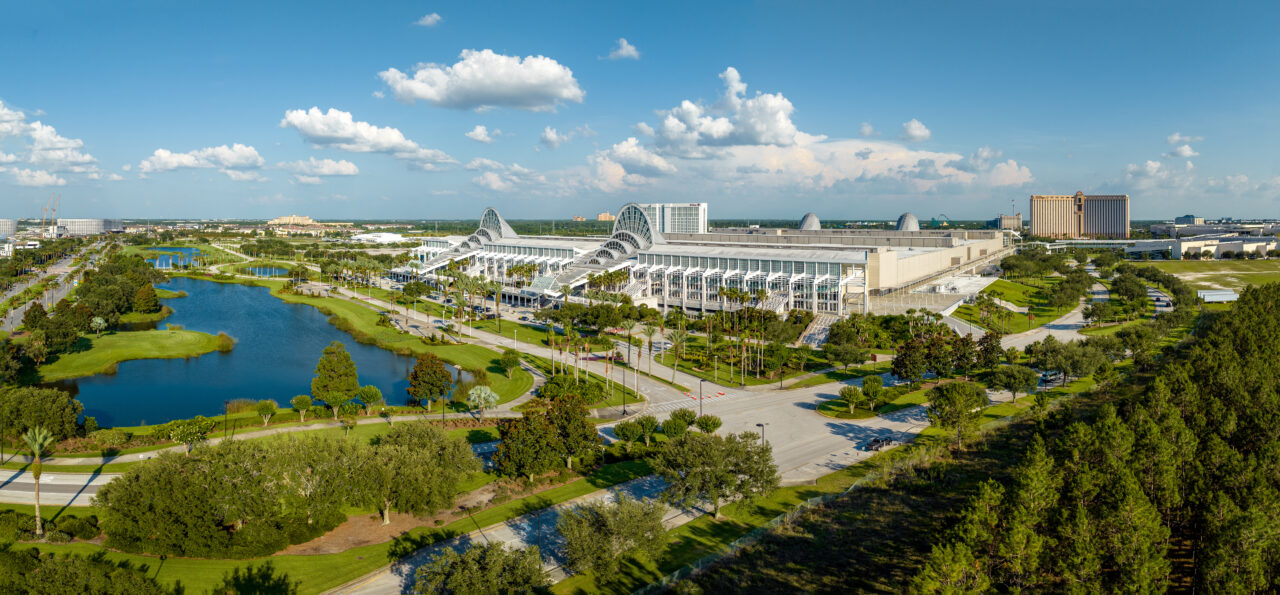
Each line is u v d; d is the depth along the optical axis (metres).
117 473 106.75
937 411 121.88
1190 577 76.00
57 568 67.12
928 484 102.62
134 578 68.06
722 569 79.75
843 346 175.25
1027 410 138.88
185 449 115.62
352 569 79.12
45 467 108.50
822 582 77.12
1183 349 178.00
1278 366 131.00
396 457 91.06
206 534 80.50
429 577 70.62
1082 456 88.94
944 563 64.69
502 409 144.00
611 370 174.75
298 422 132.50
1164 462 84.94
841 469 110.94
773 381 165.00
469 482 104.94
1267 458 86.75
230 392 162.75
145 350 199.38
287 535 84.12
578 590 75.50
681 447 93.62
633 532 77.19
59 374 173.00
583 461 109.44
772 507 96.62
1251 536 67.38
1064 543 73.31
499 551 71.81
